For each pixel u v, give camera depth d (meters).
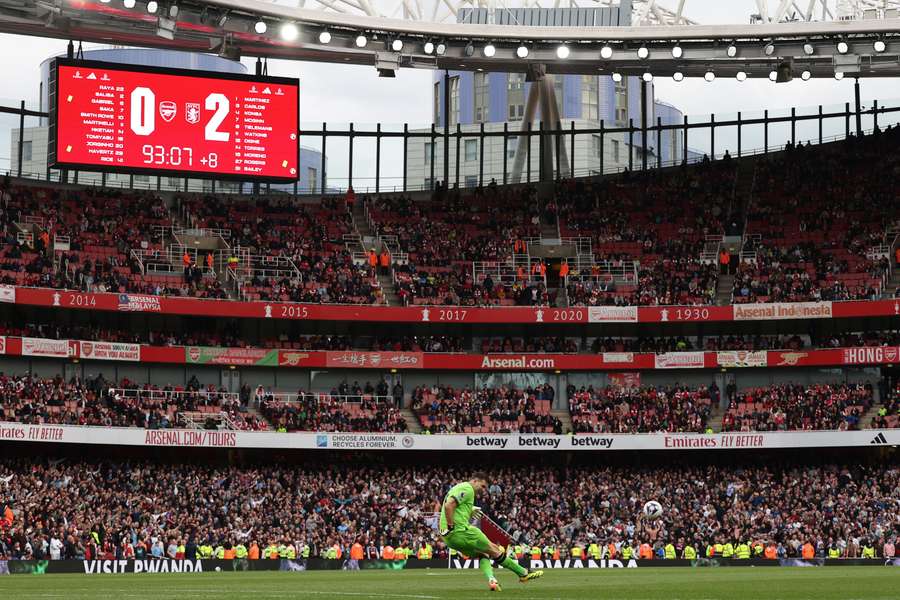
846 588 22.98
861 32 60.62
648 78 68.00
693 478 61.78
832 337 67.38
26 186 69.94
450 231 75.50
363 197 78.25
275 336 68.38
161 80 65.81
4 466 57.06
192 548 51.66
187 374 66.62
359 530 55.56
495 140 112.88
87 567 47.81
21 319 63.34
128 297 62.50
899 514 55.81
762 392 66.06
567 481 61.62
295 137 67.94
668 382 69.06
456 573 39.72
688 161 83.50
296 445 60.56
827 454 63.97
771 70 67.06
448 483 60.94
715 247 72.81
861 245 70.25
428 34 64.12
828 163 76.38
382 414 64.19
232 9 60.28
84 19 60.34
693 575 35.19
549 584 26.02
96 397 60.69
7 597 18.75
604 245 74.12
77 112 64.38
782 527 56.25
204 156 66.31
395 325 69.56
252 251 70.81
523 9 65.69
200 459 62.75
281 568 50.84
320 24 62.78
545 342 69.12
